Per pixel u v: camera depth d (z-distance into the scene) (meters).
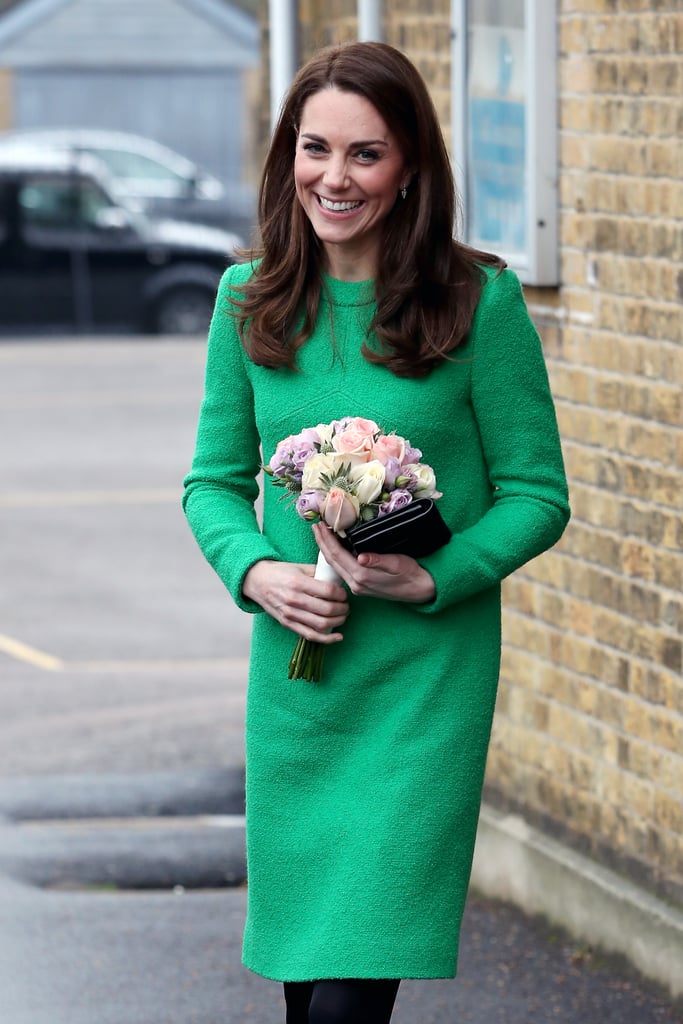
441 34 10.15
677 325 8.04
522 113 9.04
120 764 12.38
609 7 8.41
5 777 12.08
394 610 6.11
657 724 8.34
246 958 6.34
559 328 8.98
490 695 6.20
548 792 9.27
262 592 6.07
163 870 10.34
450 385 6.03
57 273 38.31
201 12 55.31
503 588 9.54
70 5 54.97
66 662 15.15
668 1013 8.12
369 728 6.16
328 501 5.76
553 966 8.70
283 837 6.21
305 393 6.10
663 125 8.07
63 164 38.28
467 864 6.20
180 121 55.72
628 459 8.45
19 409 29.28
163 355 35.84
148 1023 8.17
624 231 8.39
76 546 19.58
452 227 6.05
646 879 8.50
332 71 5.89
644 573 8.38
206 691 14.23
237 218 42.25
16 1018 8.20
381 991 6.15
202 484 6.41
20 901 9.79
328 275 6.13
